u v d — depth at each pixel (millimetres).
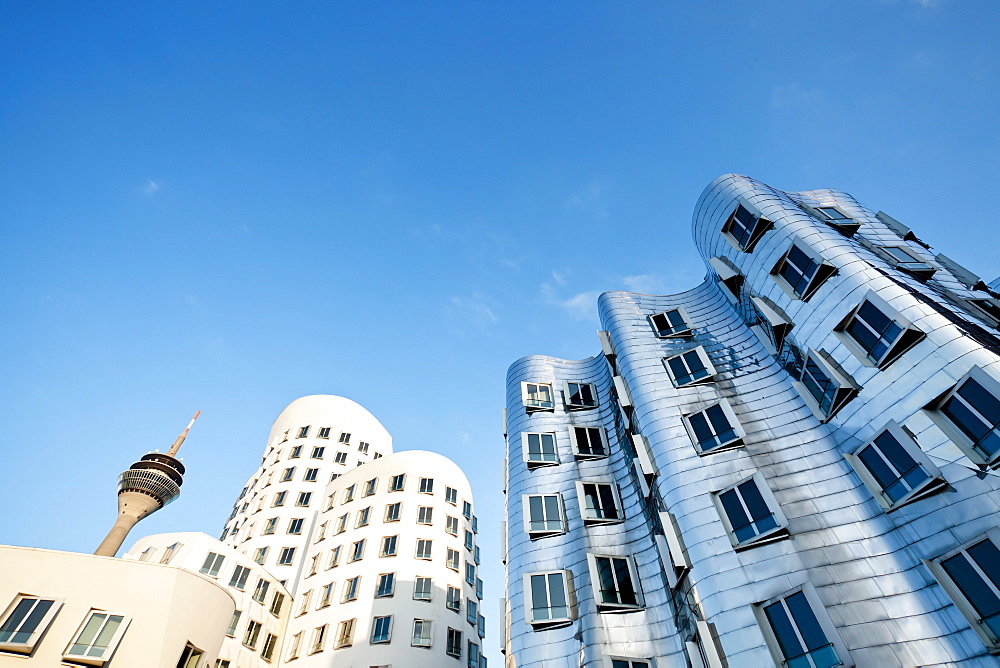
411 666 43500
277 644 48656
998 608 15719
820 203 35875
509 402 38594
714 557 21469
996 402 17438
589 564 26547
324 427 78688
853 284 23625
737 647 18969
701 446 25484
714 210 32906
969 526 17016
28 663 23750
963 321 20891
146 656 25891
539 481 32031
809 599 18578
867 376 21859
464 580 53781
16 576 25750
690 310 34219
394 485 59438
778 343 26922
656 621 24281
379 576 49875
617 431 32906
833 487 21578
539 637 25891
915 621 17188
